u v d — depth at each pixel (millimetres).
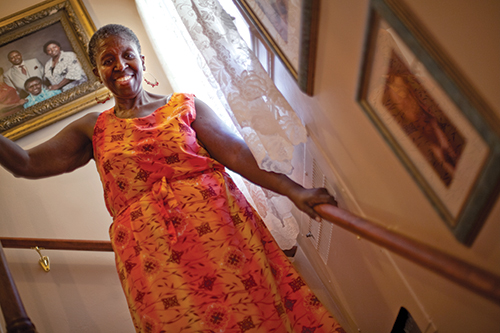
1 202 2607
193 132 1918
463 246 1188
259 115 1667
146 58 2918
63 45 2820
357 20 1203
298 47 1502
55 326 2375
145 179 1800
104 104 2828
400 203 1421
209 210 1730
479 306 1253
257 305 1642
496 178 965
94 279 2494
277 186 1773
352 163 1591
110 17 2943
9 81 2748
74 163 2090
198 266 1656
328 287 2416
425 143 1159
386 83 1204
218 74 1766
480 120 940
